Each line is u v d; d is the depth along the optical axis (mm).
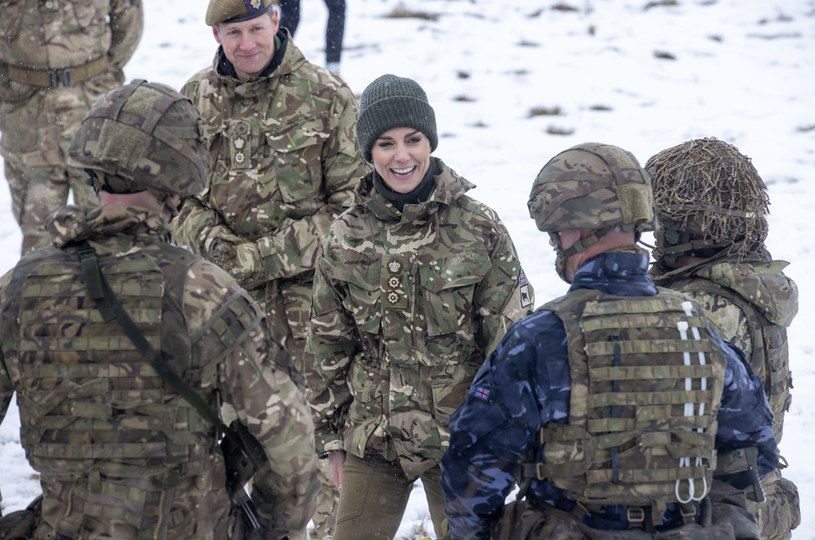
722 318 8062
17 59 16281
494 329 9125
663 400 6637
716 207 8273
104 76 17000
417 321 9117
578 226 6879
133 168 6531
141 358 6336
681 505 6754
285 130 11484
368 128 9117
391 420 9227
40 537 6613
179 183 6695
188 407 6441
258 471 6902
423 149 9117
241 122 11531
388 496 9484
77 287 6441
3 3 16125
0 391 6648
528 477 6887
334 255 9320
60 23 16203
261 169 11531
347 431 9617
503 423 6793
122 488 6363
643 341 6699
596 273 6965
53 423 6398
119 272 6465
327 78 11680
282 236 11398
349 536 9375
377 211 9234
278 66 11438
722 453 7230
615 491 6617
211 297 6484
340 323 9531
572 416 6609
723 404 7000
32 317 6430
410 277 9094
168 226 6840
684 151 8539
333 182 11664
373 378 9422
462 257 9055
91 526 6398
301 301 11602
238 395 6539
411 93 9086
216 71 11688
